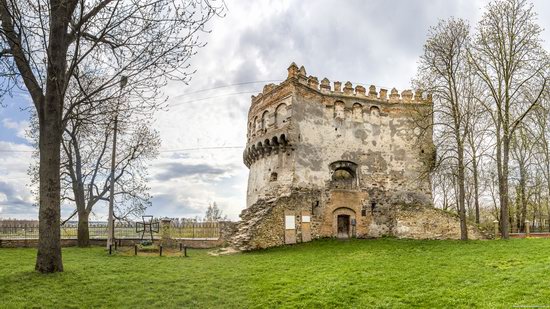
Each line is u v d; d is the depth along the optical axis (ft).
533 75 96.37
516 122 94.94
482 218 173.88
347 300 44.93
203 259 73.61
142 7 40.88
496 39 99.50
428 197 116.57
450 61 99.55
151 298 43.14
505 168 97.45
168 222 98.43
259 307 42.80
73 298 41.86
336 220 107.34
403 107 120.67
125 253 80.69
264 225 92.38
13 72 42.52
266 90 118.93
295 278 55.26
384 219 112.16
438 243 90.53
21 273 50.24
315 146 108.27
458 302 41.47
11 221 124.77
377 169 115.14
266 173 113.19
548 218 158.51
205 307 41.55
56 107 51.80
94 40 45.91
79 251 85.46
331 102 114.11
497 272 53.26
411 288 48.44
